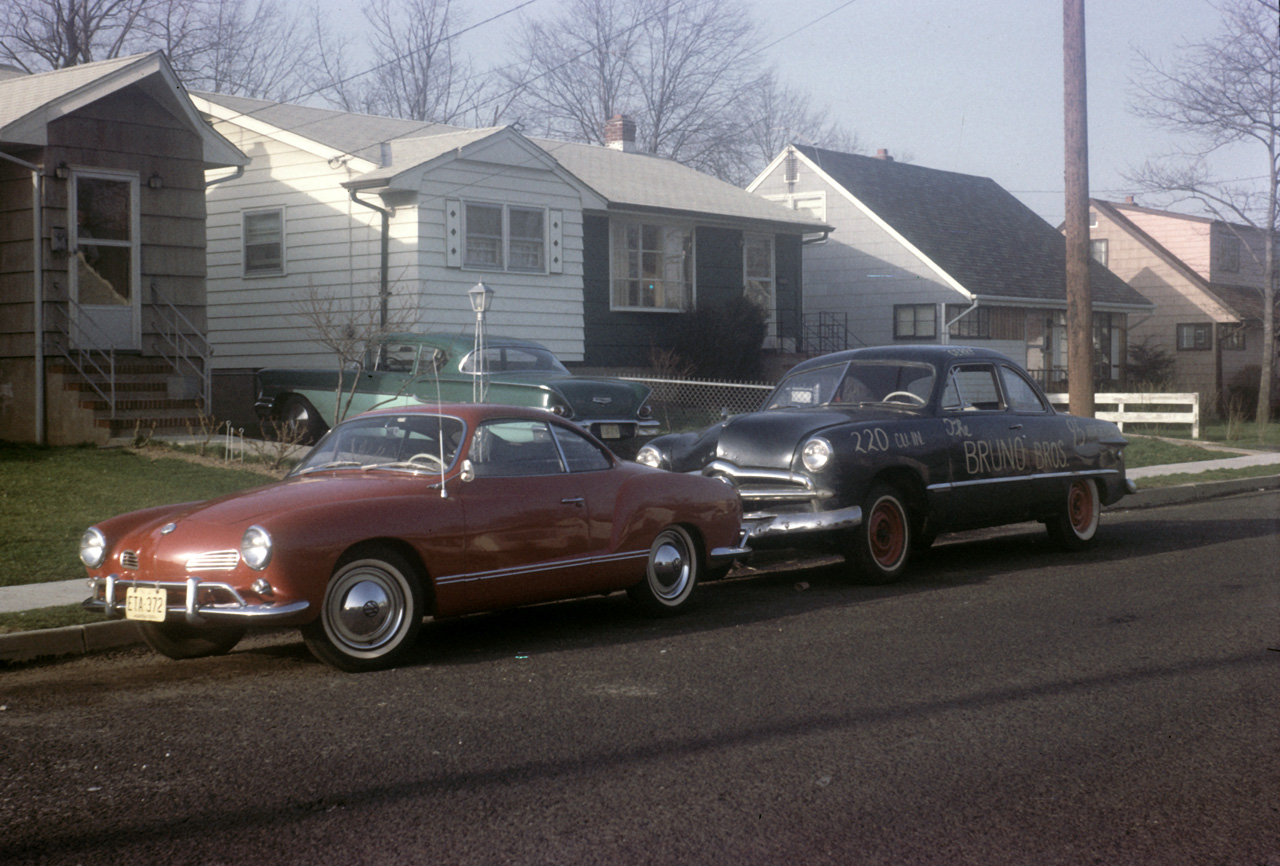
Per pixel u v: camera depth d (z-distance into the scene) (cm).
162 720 602
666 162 3238
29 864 416
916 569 1112
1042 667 705
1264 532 1326
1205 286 4356
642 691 655
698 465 1065
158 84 1816
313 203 2284
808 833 446
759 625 844
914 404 1081
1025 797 486
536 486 793
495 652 761
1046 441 1158
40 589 922
